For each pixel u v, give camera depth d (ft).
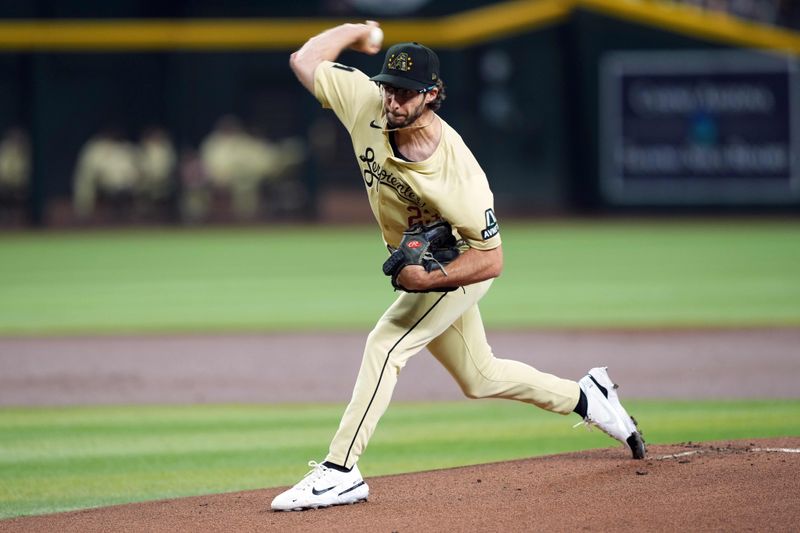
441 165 47.29
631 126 250.78
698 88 246.27
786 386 83.92
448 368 53.36
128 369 95.20
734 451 58.65
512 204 257.96
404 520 48.14
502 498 51.26
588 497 50.44
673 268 168.25
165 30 243.81
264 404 81.10
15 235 239.71
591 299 137.18
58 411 78.89
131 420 75.92
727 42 243.81
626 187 252.83
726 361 94.43
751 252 187.42
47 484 59.62
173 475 61.41
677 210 250.98
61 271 174.81
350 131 50.14
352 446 50.60
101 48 242.17
